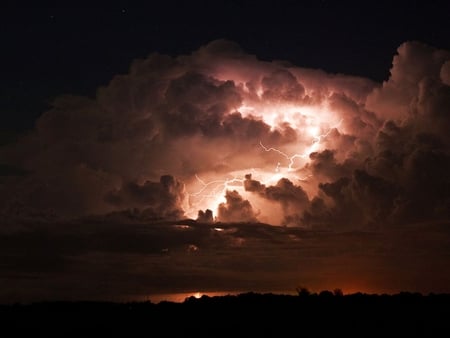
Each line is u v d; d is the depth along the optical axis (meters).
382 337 28.47
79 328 30.67
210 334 29.52
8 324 31.66
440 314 32.12
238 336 29.14
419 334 28.80
